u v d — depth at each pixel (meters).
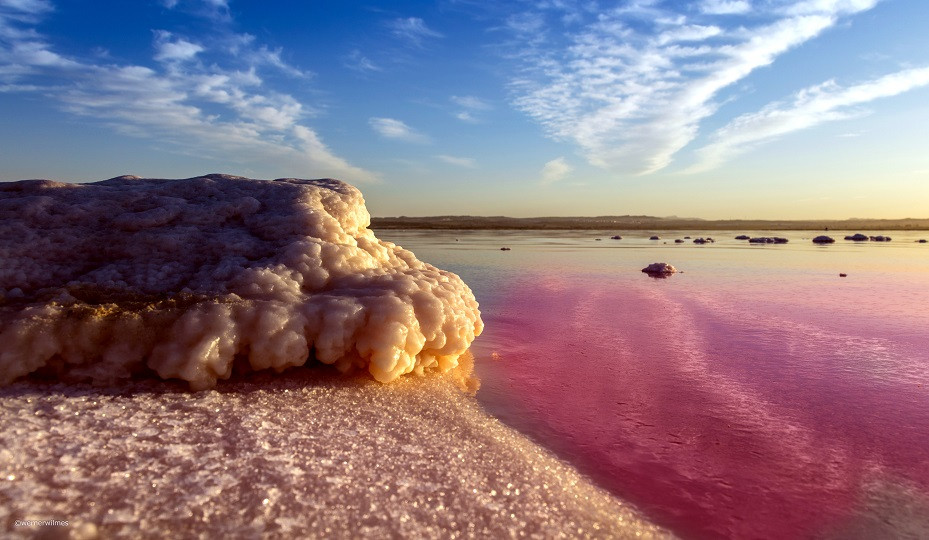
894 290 8.13
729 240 23.84
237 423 2.76
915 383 3.88
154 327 3.29
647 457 2.77
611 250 16.84
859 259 13.42
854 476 2.60
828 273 10.40
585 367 4.27
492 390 3.72
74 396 2.95
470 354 4.63
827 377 4.02
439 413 3.18
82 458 2.27
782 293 7.88
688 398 3.59
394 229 35.91
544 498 2.31
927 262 12.52
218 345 3.26
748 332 5.43
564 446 2.88
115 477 2.15
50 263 3.84
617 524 2.18
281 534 1.89
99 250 4.03
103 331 3.24
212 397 3.09
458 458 2.60
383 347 3.51
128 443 2.44
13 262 3.72
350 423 2.91
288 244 4.20
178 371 3.16
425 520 2.06
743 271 10.78
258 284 3.72
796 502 2.38
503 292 7.93
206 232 4.28
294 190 4.88
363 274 4.20
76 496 2.00
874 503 2.38
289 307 3.57
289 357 3.43
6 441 2.33
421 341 3.73
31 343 3.11
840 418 3.26
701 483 2.53
